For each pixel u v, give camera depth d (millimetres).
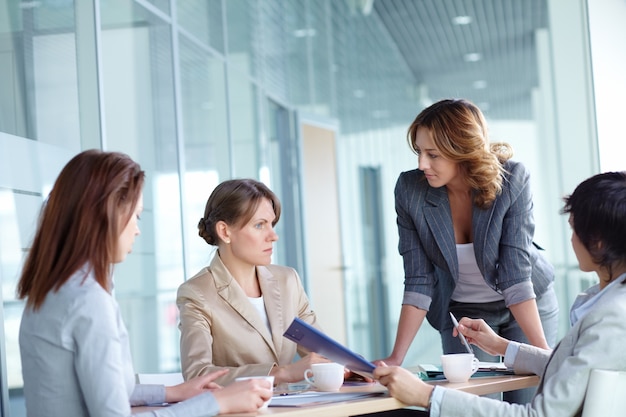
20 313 3295
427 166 2766
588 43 5633
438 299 3088
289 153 7848
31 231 3441
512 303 2850
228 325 2611
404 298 2971
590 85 5621
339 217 8531
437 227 2873
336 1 8883
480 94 9234
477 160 2719
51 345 1859
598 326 1885
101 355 1838
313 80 8391
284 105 7727
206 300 2609
